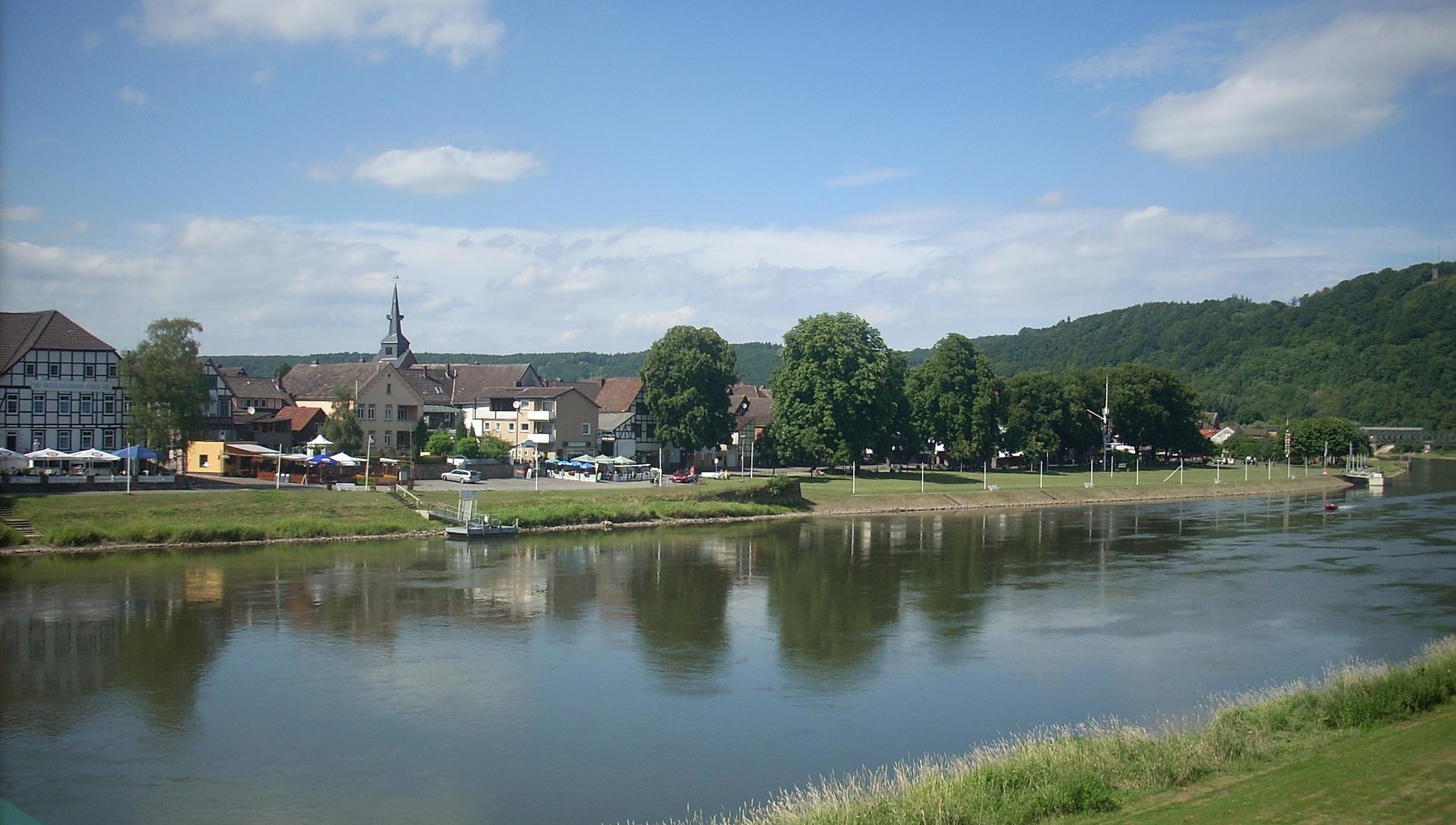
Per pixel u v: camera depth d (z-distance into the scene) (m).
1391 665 42.31
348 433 109.69
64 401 93.19
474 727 37.50
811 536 90.94
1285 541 89.50
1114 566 74.44
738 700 40.97
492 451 122.56
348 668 44.53
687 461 149.62
